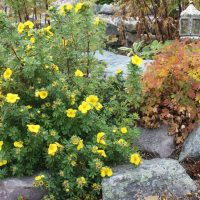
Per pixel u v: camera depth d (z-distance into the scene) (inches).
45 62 59.5
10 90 60.4
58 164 57.0
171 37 98.3
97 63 68.4
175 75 64.5
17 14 89.0
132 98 62.9
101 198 56.5
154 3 98.0
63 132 58.4
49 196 55.7
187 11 83.4
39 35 59.8
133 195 55.1
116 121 61.7
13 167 57.1
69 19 62.7
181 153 62.9
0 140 58.0
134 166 57.6
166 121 64.9
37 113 58.6
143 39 100.6
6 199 55.9
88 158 56.6
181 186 56.4
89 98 58.5
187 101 64.1
